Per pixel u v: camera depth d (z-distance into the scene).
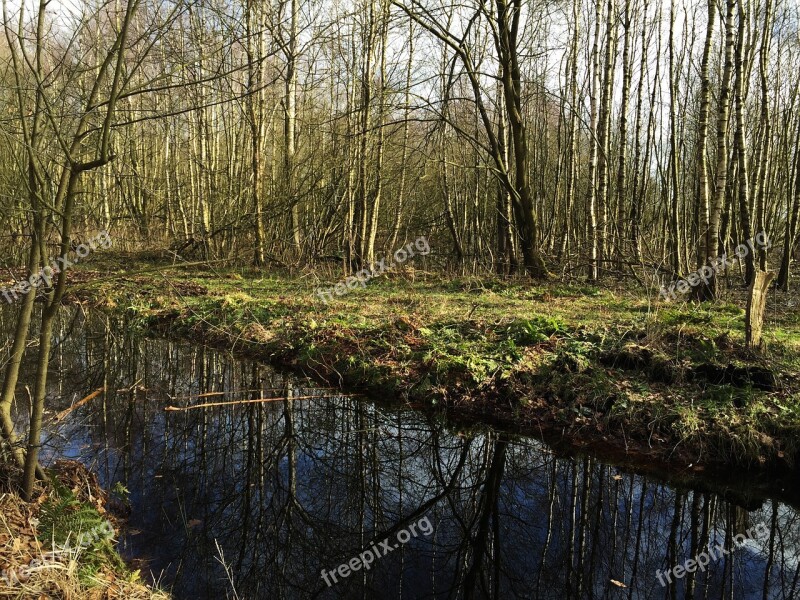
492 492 5.49
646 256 13.77
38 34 3.29
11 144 3.98
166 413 6.73
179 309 10.77
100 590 3.18
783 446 5.25
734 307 8.62
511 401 6.49
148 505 4.68
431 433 6.43
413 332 7.95
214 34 5.16
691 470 5.31
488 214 19.25
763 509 4.96
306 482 5.52
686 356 6.36
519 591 4.07
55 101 3.64
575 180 15.66
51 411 5.97
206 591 3.68
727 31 8.63
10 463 3.84
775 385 5.76
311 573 4.12
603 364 6.66
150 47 3.28
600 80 15.88
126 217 5.39
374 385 7.30
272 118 16.03
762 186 12.70
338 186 14.11
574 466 5.61
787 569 4.35
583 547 4.61
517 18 12.61
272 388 7.67
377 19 12.73
